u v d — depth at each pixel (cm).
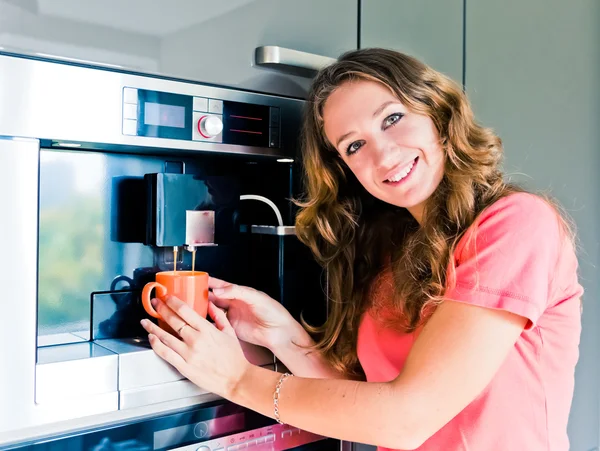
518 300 71
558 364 83
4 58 67
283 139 94
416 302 88
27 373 71
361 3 102
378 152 83
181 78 81
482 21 127
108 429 79
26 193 69
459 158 84
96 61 74
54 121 71
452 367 70
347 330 102
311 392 77
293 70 94
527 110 138
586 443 150
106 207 92
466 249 77
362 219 105
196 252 102
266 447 94
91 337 91
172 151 89
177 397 84
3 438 71
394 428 71
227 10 86
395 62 84
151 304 86
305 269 103
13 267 69
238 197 107
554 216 79
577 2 149
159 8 79
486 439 80
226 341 83
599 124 156
